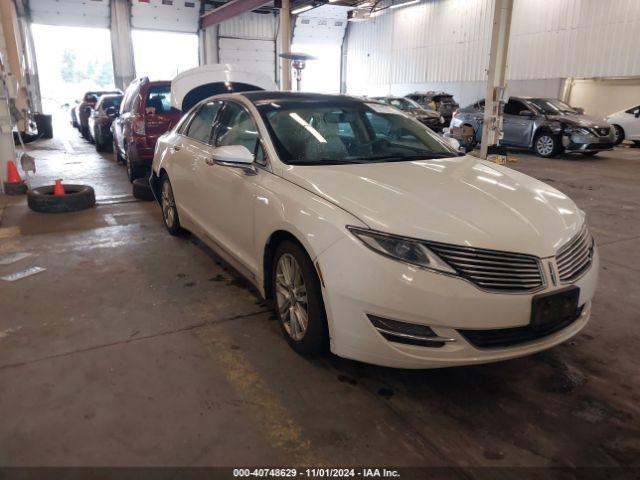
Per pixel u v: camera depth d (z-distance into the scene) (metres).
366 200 2.32
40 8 20.41
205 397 2.28
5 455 1.90
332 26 26.84
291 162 2.85
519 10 18.58
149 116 6.65
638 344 2.84
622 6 15.62
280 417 2.15
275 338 2.83
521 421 2.17
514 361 2.66
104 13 21.55
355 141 3.21
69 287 3.50
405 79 24.67
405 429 2.10
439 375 2.51
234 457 1.91
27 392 2.29
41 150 11.68
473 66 21.02
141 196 6.26
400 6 22.39
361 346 2.21
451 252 2.07
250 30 24.58
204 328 2.94
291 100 3.43
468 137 12.38
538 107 11.70
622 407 2.27
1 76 6.41
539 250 2.15
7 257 4.11
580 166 9.94
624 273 3.94
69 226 5.06
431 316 2.05
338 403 2.26
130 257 4.14
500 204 2.39
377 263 2.10
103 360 2.57
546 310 2.13
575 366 2.62
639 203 6.50
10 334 2.83
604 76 16.42
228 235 3.35
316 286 2.39
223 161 2.88
